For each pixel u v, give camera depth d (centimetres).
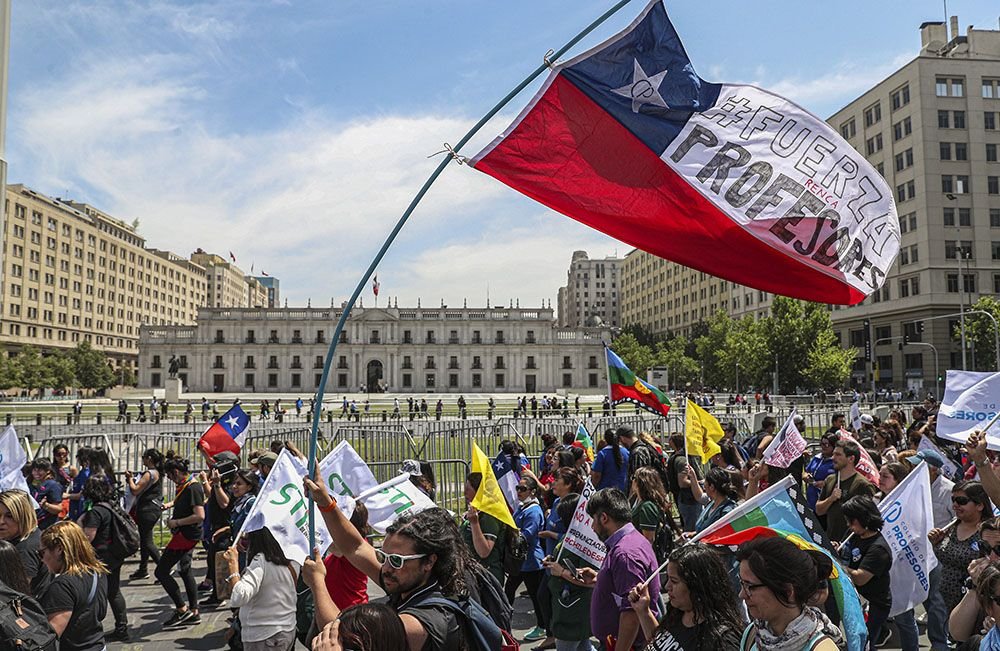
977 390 889
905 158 7112
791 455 1070
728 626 374
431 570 356
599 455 1026
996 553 495
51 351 11556
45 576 580
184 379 12169
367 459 2081
